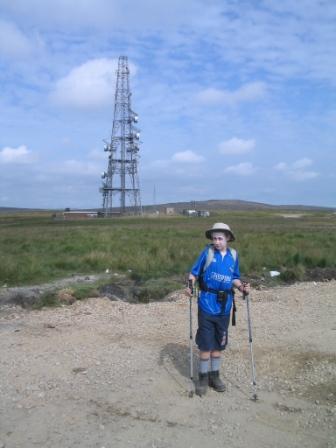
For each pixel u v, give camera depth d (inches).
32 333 232.7
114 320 259.6
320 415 148.6
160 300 323.9
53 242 633.0
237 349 208.8
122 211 2832.2
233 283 169.3
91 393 162.6
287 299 317.1
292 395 163.2
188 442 132.3
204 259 167.9
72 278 386.6
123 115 2785.4
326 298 319.6
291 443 132.6
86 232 864.9
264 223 1596.9
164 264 436.5
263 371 184.1
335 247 581.6
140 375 178.5
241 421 144.6
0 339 222.4
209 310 164.7
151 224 1441.9
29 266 401.7
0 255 468.8
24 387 166.7
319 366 187.6
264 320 260.7
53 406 152.9
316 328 243.8
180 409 151.6
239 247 557.9
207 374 165.6
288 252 513.7
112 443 131.3
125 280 374.9
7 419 144.6
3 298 303.4
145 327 245.0
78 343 216.1
